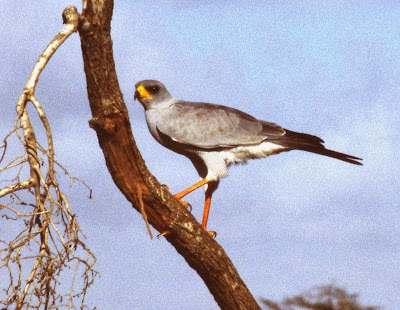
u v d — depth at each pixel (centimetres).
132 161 898
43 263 754
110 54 852
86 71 852
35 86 814
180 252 995
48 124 800
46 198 775
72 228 764
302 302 814
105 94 857
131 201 934
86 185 781
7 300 729
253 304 1034
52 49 830
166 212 945
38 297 734
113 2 850
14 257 734
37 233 757
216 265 990
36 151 799
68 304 736
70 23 839
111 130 863
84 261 757
